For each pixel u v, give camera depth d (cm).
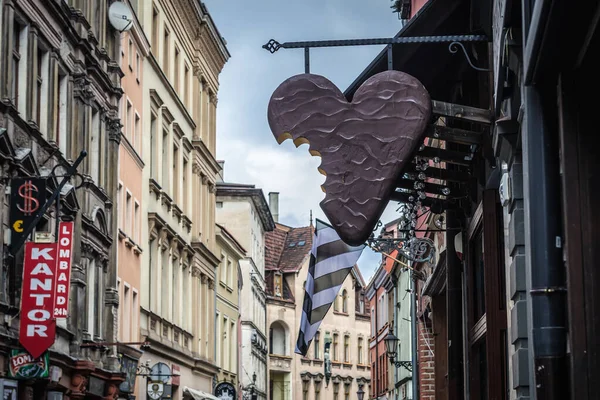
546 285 737
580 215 710
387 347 3897
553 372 731
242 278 7488
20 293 2417
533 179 743
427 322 3847
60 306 2423
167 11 4588
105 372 3222
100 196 3228
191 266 5066
